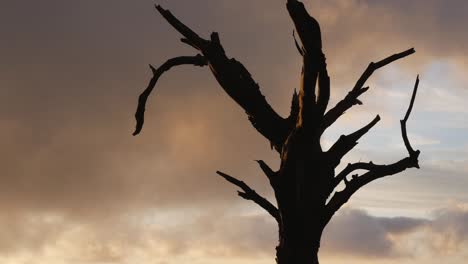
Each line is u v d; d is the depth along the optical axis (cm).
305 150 1395
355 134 1460
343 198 1434
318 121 1358
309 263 1418
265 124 1466
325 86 1328
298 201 1409
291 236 1420
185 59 1548
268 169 1409
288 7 1266
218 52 1506
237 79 1482
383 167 1452
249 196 1460
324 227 1448
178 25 1522
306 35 1273
